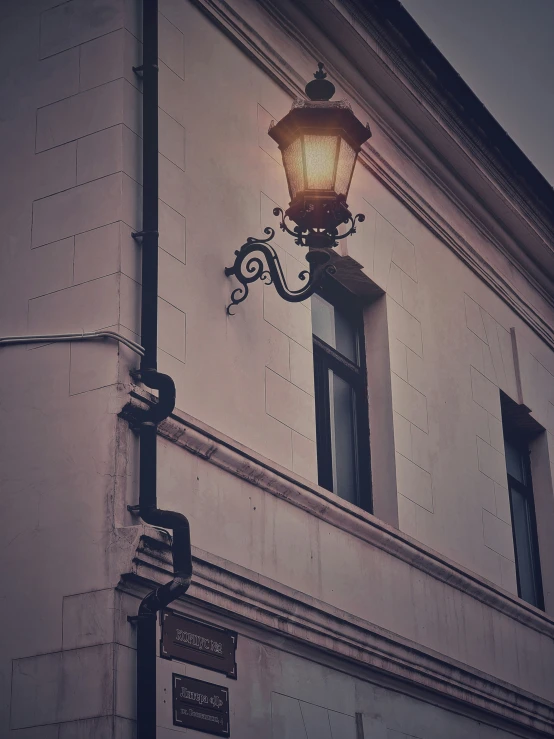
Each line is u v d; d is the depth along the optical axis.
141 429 6.44
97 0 7.45
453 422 10.10
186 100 7.75
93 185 6.98
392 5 9.42
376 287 9.47
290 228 8.52
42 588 6.19
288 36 9.09
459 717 8.86
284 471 7.48
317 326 9.09
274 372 7.91
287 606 7.12
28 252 7.02
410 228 10.24
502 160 11.06
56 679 5.98
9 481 6.48
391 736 7.94
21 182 7.23
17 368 6.71
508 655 9.78
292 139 7.42
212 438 6.94
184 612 6.47
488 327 11.26
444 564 9.05
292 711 7.10
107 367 6.48
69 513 6.27
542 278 12.48
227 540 6.95
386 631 8.01
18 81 7.52
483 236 11.53
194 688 6.41
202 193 7.65
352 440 9.16
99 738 5.78
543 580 11.54
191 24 8.02
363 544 8.23
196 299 7.32
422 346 9.93
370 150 9.79
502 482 10.68
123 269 6.72
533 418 11.70
